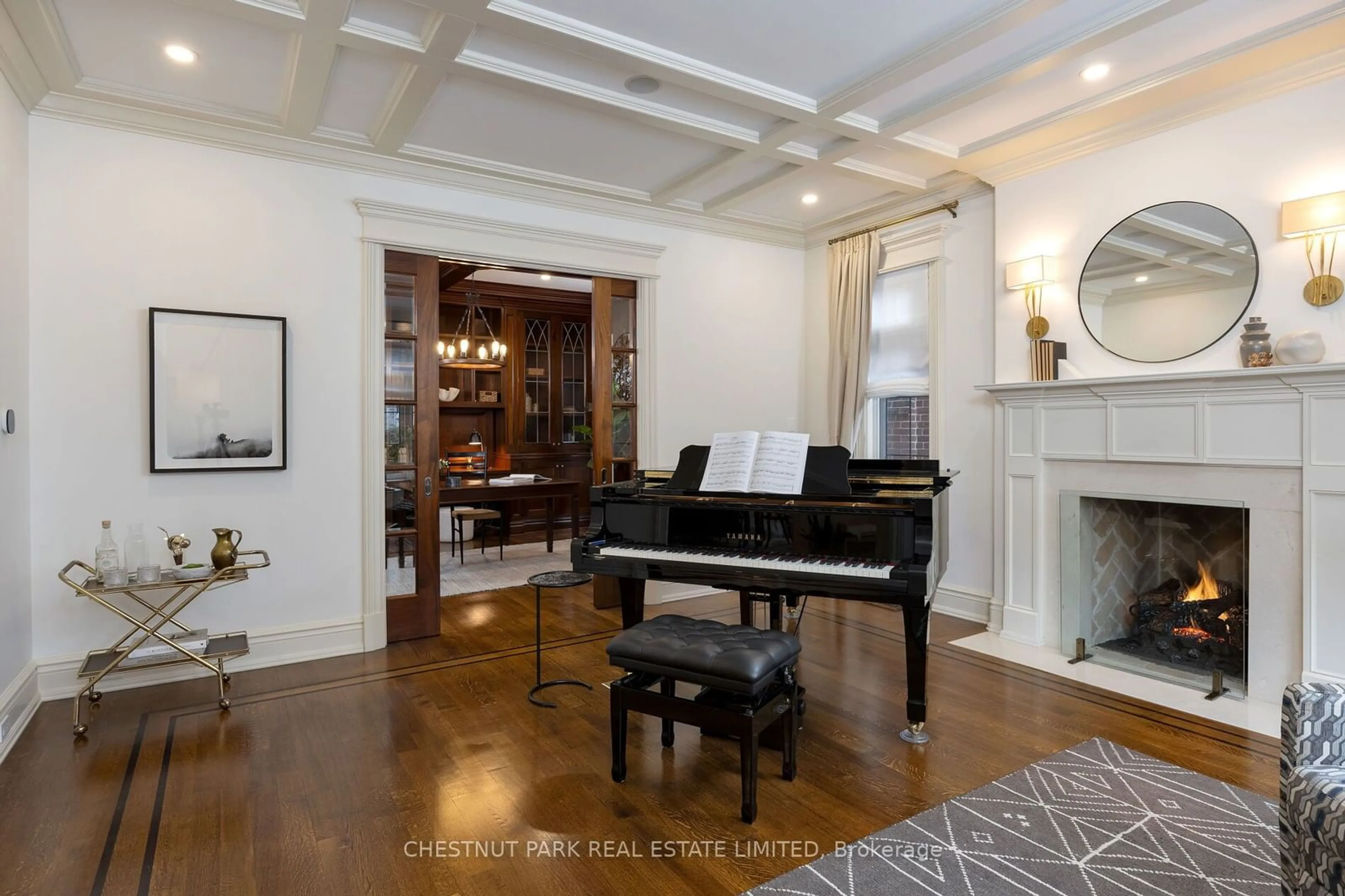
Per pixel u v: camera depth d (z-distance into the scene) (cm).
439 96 336
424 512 425
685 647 236
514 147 397
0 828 219
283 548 379
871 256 509
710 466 338
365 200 394
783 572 281
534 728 295
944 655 386
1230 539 358
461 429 806
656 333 509
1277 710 308
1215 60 296
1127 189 361
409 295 418
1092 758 265
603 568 318
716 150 404
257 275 371
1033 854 204
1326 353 295
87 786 246
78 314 331
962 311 458
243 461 365
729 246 544
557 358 834
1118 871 195
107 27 273
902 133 374
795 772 252
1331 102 294
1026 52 295
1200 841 210
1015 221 412
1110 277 368
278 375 373
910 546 277
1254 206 317
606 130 375
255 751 273
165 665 315
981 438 448
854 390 518
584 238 473
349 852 207
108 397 338
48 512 326
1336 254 292
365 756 269
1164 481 345
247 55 295
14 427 296
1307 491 294
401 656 392
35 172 322
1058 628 394
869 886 190
